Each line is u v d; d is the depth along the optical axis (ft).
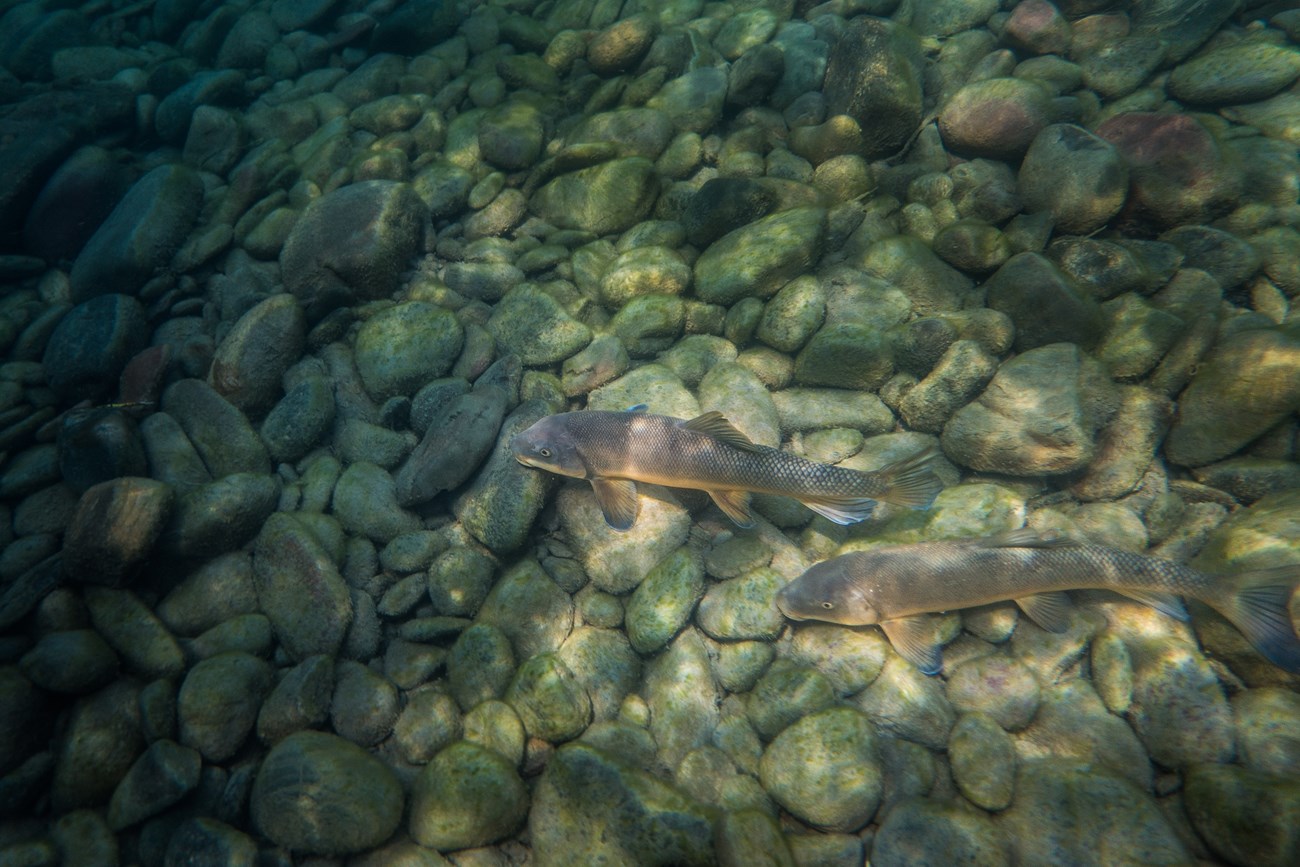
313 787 2.00
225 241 3.34
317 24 4.57
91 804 2.11
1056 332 2.66
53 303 3.35
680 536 2.47
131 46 4.82
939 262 2.90
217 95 4.06
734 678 2.26
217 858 1.94
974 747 2.04
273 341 2.89
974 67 3.49
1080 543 2.21
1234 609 2.10
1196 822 1.92
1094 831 1.90
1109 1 3.48
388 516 2.57
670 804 1.94
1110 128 3.01
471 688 2.26
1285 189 2.89
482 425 2.60
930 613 2.26
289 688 2.21
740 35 3.75
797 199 3.11
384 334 2.89
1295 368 2.33
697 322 2.93
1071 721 2.11
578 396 2.84
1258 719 2.02
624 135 3.45
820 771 2.00
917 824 1.93
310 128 3.97
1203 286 2.71
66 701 2.24
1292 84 3.09
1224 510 2.42
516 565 2.48
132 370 2.93
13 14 4.93
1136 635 2.22
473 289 3.12
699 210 3.09
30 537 2.61
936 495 2.28
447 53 4.10
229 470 2.72
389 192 3.15
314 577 2.38
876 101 3.16
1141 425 2.50
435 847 2.00
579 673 2.30
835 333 2.70
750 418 2.64
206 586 2.45
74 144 3.70
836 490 2.33
